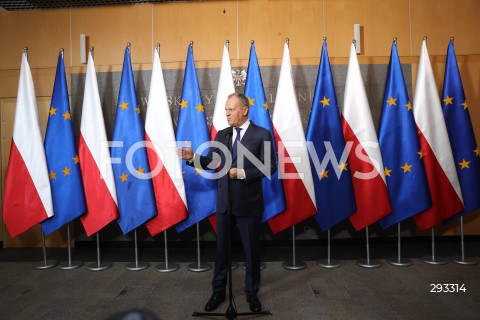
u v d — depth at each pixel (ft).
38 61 12.59
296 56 12.36
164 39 12.44
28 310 7.80
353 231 12.66
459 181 10.52
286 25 12.35
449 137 10.74
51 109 10.61
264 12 12.36
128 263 10.99
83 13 12.53
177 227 10.73
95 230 10.44
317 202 10.64
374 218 10.37
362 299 8.11
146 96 12.42
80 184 10.46
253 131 7.52
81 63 12.53
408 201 10.41
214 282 7.72
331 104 10.62
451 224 12.70
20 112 10.50
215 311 7.59
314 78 12.38
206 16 12.40
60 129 10.58
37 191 10.35
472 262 10.47
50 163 10.49
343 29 12.30
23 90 10.55
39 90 12.59
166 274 10.03
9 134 12.87
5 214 10.33
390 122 10.60
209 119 12.44
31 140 10.44
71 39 12.54
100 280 9.60
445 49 12.23
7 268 10.65
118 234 12.78
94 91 10.65
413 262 10.69
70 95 12.56
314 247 12.56
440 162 10.48
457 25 12.24
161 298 8.37
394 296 8.24
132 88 10.68
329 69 10.71
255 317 7.30
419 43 12.25
